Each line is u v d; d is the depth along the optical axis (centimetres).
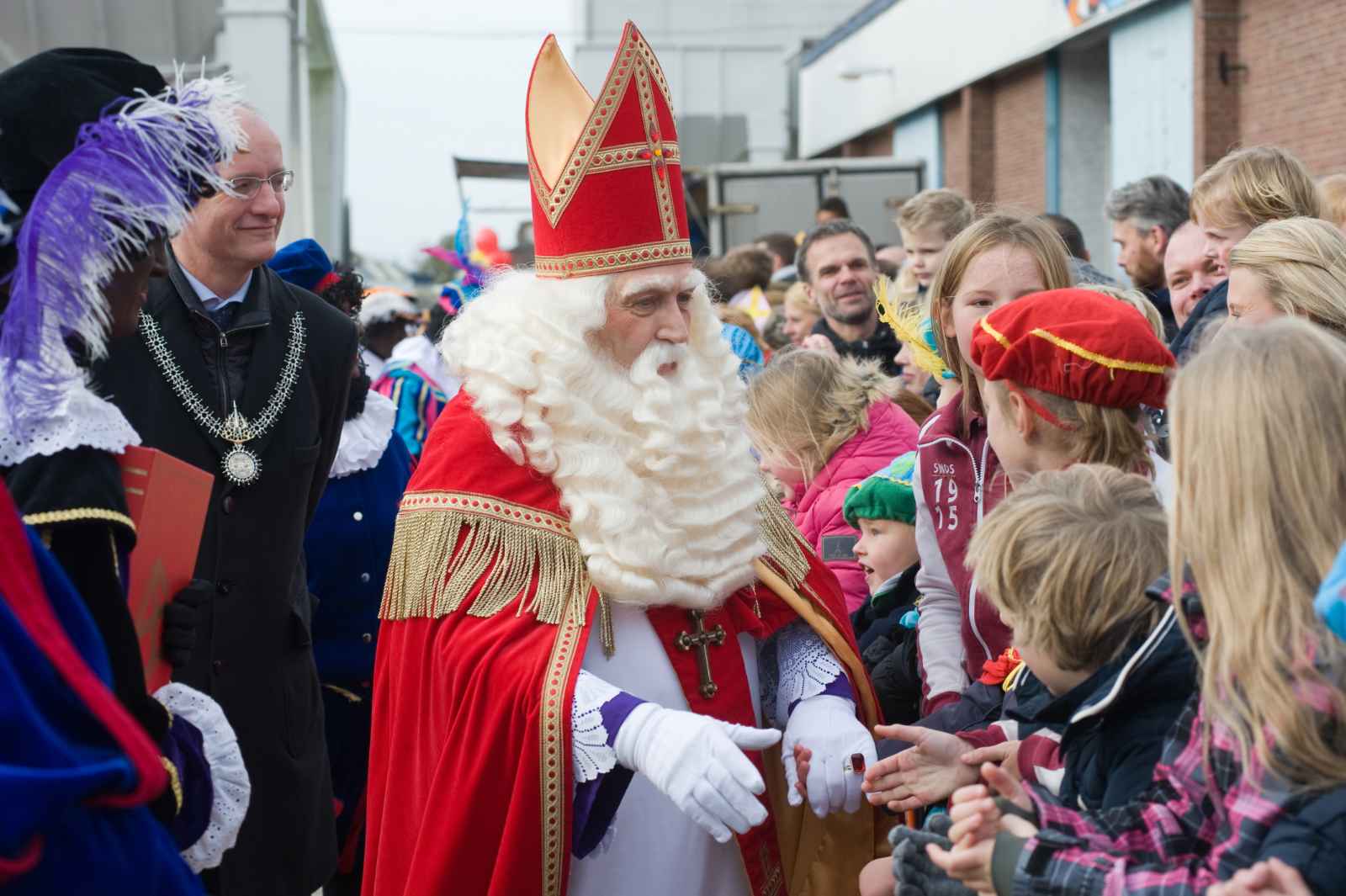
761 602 247
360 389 348
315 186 1469
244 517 276
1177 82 1035
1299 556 145
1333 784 140
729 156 2327
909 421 353
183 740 180
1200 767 157
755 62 2634
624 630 231
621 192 229
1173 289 353
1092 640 177
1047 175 1309
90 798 150
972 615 259
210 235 275
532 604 224
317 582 341
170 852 162
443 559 229
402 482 353
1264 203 314
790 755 236
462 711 221
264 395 281
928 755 212
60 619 155
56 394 171
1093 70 1280
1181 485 155
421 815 229
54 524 165
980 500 268
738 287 784
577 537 228
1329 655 142
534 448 227
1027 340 219
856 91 1872
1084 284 319
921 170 1176
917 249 452
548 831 212
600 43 2733
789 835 247
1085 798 176
